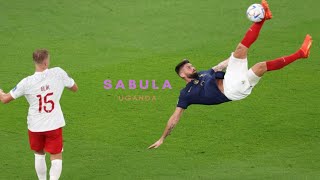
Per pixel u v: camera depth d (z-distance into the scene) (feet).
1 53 124.47
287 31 132.87
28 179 85.15
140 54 123.95
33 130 79.46
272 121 99.76
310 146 92.27
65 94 108.88
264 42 128.26
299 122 99.09
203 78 80.48
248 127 98.27
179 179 84.12
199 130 97.71
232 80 78.28
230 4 145.89
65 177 85.56
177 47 126.72
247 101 106.32
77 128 98.48
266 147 92.32
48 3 148.05
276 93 108.68
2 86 111.04
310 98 106.63
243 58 78.02
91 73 116.37
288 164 87.56
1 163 88.94
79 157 90.53
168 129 79.92
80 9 144.66
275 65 77.25
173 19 138.72
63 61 121.08
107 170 87.04
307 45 77.51
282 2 147.13
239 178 83.87
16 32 133.80
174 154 91.04
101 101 106.83
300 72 116.06
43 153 82.28
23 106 105.40
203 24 136.26
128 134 96.84
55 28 135.54
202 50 125.08
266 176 84.23
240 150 91.76
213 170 86.38
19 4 147.74
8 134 96.73
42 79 78.02
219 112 103.09
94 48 126.62
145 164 88.43
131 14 141.59
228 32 132.87
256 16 75.72
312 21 137.28
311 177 83.71
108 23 137.59
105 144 94.02
